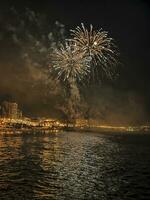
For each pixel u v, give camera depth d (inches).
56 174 2086.6
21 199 1546.5
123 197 1656.0
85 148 3309.5
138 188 1825.8
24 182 1857.8
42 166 2320.4
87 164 2464.3
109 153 3046.3
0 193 1632.6
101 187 1820.9
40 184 1828.2
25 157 2650.1
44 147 3250.5
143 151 3221.0
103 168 2335.1
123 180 1996.8
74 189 1755.7
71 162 2517.2
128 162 2596.0
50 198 1579.7
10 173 2063.2
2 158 2564.0
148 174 2174.0
